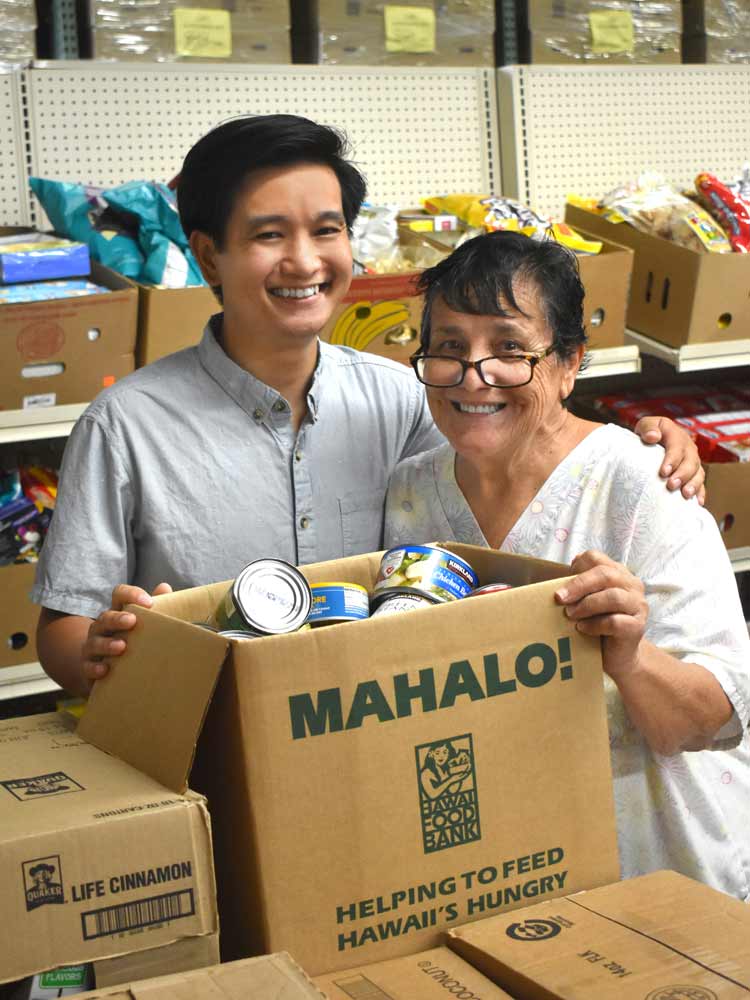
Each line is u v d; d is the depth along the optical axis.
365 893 0.97
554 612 1.05
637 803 1.33
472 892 1.01
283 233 1.44
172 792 0.93
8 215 2.88
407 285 2.54
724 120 3.63
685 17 3.62
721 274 2.89
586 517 1.38
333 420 1.59
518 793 1.03
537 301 1.28
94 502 1.49
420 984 0.91
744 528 2.95
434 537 1.50
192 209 1.48
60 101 2.88
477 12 3.28
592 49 3.40
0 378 2.31
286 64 3.07
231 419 1.54
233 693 0.93
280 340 1.49
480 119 3.35
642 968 0.89
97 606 1.49
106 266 2.53
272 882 0.93
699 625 1.28
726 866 1.37
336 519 1.60
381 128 3.21
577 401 3.45
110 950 0.87
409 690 0.98
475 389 1.29
